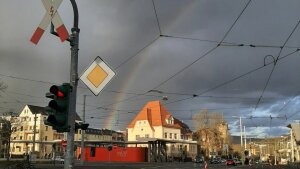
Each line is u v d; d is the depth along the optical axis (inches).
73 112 362.3
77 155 3255.4
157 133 4079.7
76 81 376.5
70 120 358.0
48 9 361.4
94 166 1849.2
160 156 3213.6
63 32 353.1
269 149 4965.6
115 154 3080.7
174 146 4104.3
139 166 2039.9
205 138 3663.9
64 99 358.6
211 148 3676.2
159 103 4269.2
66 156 355.6
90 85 378.9
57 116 353.7
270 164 3284.9
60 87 357.4
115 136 5629.9
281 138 4729.3
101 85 376.8
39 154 4557.1
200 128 3683.6
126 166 1975.9
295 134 2539.4
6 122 2760.8
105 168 1689.2
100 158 3112.7
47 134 4741.6
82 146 1888.5
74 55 382.0
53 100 355.9
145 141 3100.4
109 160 2955.2
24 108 4830.2
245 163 3506.4
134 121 4247.0
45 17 362.3
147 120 4133.9
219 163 3523.6
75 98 370.0
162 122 4126.5
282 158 4224.9
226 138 4116.6
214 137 3651.6
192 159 3959.2
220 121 3705.7
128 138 4222.4
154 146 3157.0
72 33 385.1
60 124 354.3
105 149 3110.2
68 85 362.6
